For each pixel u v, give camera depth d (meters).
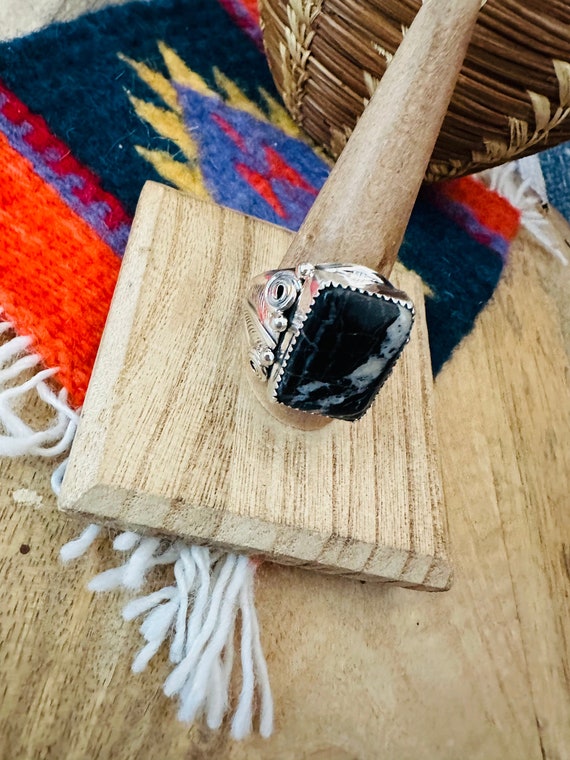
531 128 0.13
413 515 0.11
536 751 0.12
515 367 0.16
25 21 0.14
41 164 0.13
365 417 0.11
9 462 0.10
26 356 0.11
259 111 0.16
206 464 0.10
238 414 0.10
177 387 0.10
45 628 0.09
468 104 0.13
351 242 0.10
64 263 0.12
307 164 0.16
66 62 0.14
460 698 0.12
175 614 0.10
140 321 0.10
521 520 0.14
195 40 0.16
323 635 0.11
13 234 0.12
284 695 0.10
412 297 0.13
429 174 0.15
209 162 0.15
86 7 0.15
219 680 0.10
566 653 0.13
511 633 0.13
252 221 0.12
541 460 0.15
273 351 0.09
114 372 0.10
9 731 0.09
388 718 0.11
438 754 0.11
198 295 0.11
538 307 0.17
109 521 0.09
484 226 0.17
